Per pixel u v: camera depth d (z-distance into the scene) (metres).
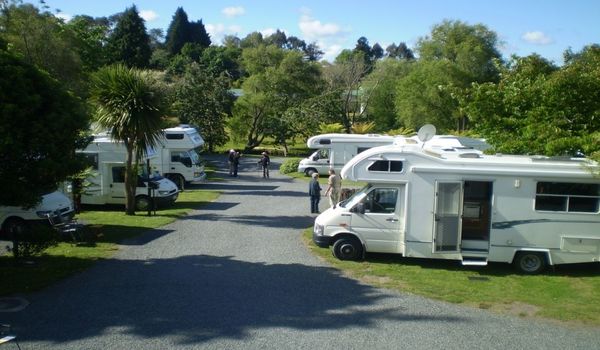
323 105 53.84
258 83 57.72
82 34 47.44
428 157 13.45
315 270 13.06
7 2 35.91
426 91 50.81
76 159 12.11
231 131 54.19
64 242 15.60
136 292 11.06
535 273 13.48
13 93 10.47
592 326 9.77
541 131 15.11
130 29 71.94
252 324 9.41
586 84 15.12
